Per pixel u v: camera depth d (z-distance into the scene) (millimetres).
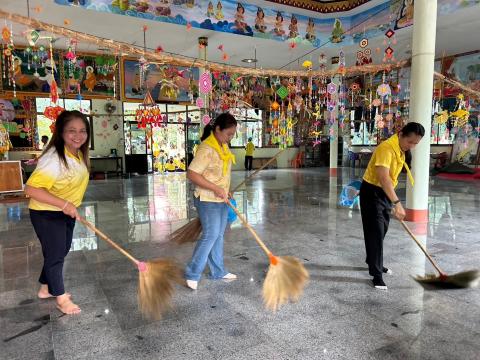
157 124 9633
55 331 2486
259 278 3389
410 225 5375
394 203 3020
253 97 14305
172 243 4570
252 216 6086
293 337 2387
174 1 8734
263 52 11375
